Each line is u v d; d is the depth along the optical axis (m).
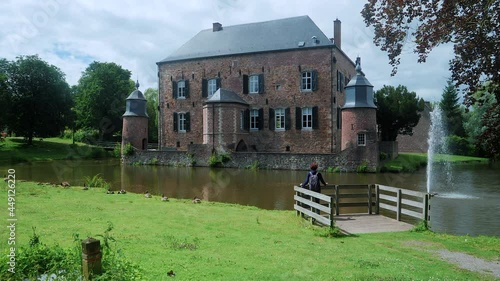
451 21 5.45
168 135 39.56
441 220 11.66
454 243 7.70
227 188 18.84
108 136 51.25
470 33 5.55
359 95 28.95
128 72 55.56
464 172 27.62
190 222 9.16
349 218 10.30
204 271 5.35
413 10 5.92
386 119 36.06
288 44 34.56
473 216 12.29
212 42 38.75
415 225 9.43
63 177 23.23
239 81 36.16
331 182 21.23
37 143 48.56
